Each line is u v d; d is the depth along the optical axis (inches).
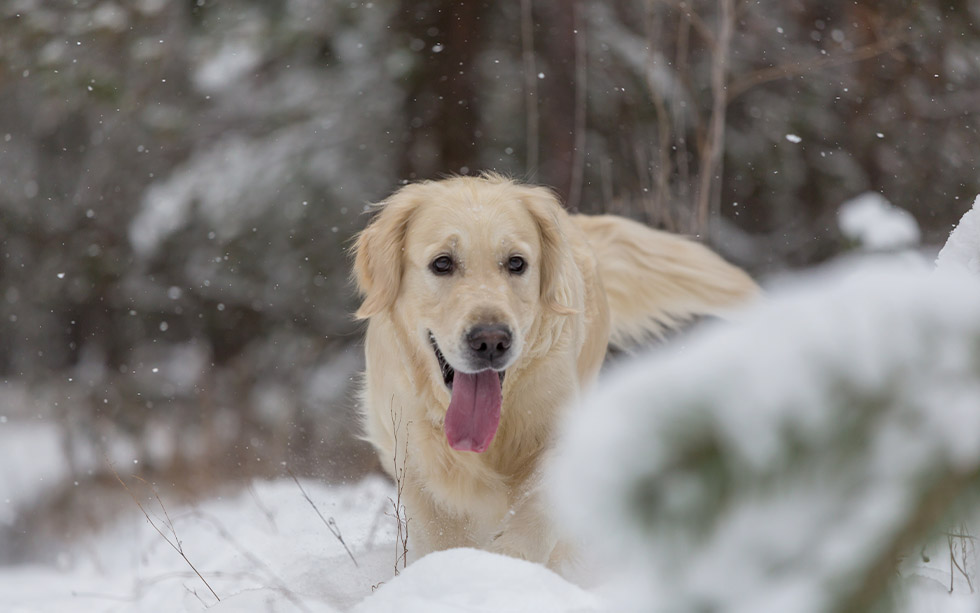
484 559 133.6
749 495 30.3
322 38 533.6
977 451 30.0
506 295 179.2
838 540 31.1
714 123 415.8
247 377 526.9
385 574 191.8
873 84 572.4
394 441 198.5
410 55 520.1
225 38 526.3
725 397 30.0
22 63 528.4
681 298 270.5
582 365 225.9
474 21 526.0
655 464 30.0
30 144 660.1
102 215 591.8
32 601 232.4
